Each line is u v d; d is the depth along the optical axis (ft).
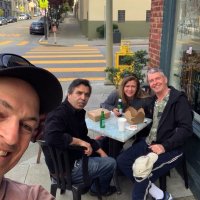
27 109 1.57
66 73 19.47
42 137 5.26
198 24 7.00
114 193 6.34
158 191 5.76
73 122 5.53
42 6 41.70
